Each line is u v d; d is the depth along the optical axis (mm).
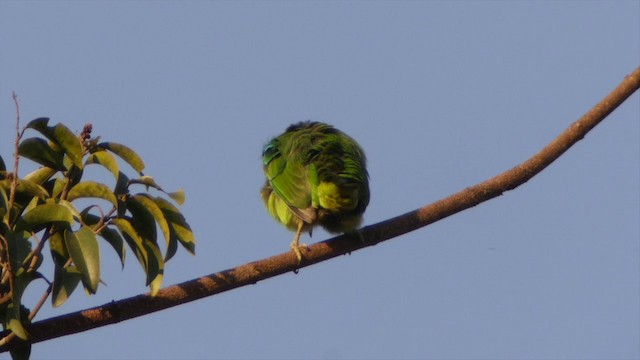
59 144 9906
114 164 10102
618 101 11344
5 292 9641
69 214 9359
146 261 10070
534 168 11453
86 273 9133
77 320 10000
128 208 10172
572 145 11469
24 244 9570
